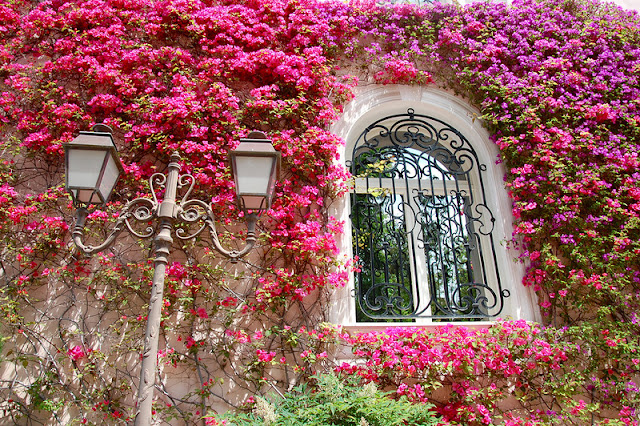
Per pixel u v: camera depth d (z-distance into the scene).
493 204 4.25
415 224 4.19
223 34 4.30
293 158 3.88
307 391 3.24
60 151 3.76
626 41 4.69
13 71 3.98
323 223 3.86
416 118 4.65
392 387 3.40
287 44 4.47
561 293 3.69
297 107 3.97
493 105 4.43
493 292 3.97
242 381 3.38
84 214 2.24
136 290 3.46
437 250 4.11
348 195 4.04
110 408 3.17
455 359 3.28
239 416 2.70
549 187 4.05
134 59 4.01
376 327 3.60
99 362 3.31
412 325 3.65
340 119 4.32
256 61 4.18
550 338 3.61
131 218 3.67
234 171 2.33
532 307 3.84
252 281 3.68
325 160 3.96
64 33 4.26
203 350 3.43
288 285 3.47
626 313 3.77
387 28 4.61
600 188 3.94
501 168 4.36
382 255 4.04
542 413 3.40
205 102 3.92
